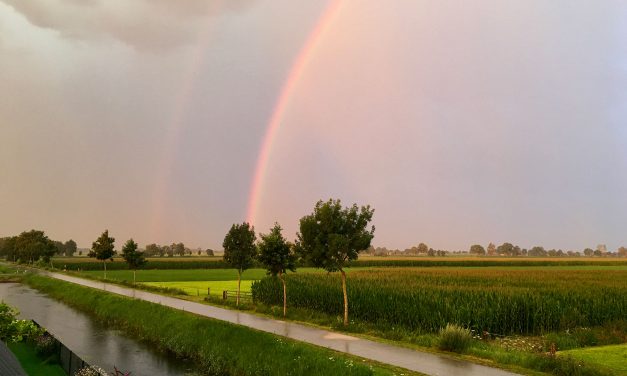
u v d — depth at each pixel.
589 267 145.50
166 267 139.25
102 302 45.88
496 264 165.00
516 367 19.45
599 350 25.50
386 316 33.88
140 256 70.94
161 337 31.72
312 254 31.97
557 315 33.72
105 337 34.28
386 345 24.00
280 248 35.72
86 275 86.06
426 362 20.19
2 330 18.70
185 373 24.64
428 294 35.09
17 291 67.62
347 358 20.91
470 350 22.08
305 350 21.88
